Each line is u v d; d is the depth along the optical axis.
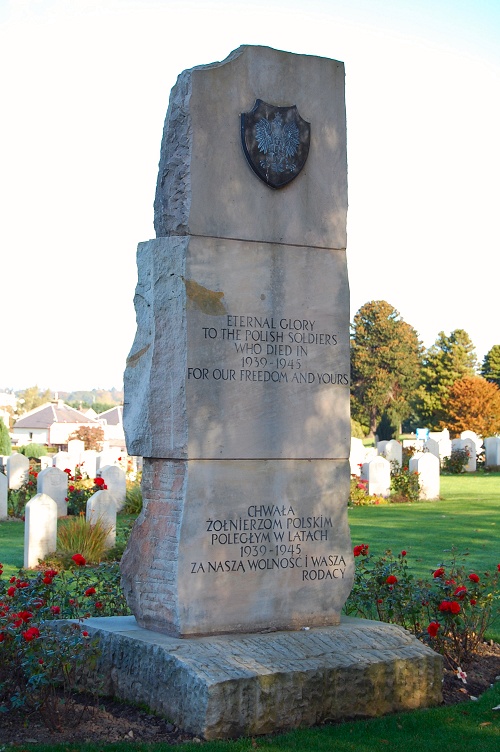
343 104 7.47
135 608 6.96
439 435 46.41
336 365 7.31
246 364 6.91
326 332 7.28
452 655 7.79
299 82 7.28
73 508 18.69
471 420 53.16
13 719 6.15
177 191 6.89
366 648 6.64
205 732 5.70
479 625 8.69
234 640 6.50
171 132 7.01
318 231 7.29
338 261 7.37
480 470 33.56
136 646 6.42
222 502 6.78
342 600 7.21
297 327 7.15
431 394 68.88
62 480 18.47
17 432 70.88
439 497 23.09
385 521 17.97
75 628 6.79
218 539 6.75
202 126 6.85
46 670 5.95
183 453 6.67
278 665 6.12
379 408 71.19
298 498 7.09
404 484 22.72
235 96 7.00
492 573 11.45
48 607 7.52
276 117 7.12
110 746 5.59
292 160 7.14
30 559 12.95
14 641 6.14
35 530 13.01
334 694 6.21
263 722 5.89
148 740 5.73
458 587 7.93
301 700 6.06
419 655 6.63
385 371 70.00
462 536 15.52
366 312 71.25
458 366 68.62
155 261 6.88
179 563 6.60
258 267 7.01
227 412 6.82
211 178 6.86
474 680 7.30
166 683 6.09
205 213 6.82
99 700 6.56
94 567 12.70
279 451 7.01
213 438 6.76
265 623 6.89
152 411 6.84
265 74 7.14
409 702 6.54
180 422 6.70
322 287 7.28
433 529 16.56
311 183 7.28
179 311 6.75
